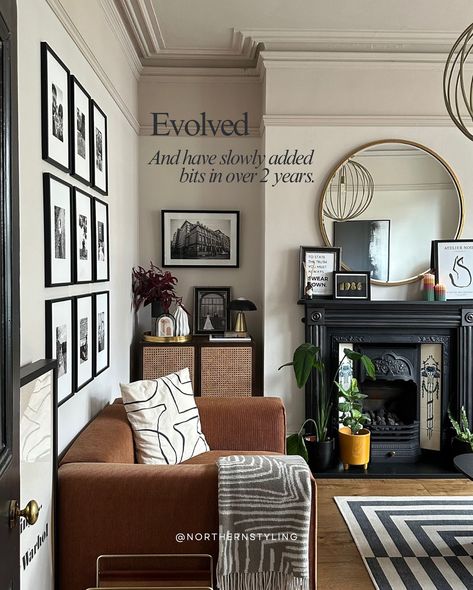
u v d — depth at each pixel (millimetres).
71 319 2211
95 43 2680
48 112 1897
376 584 2326
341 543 2678
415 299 3924
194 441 2619
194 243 4223
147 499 1815
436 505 3113
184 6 3291
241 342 3838
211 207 4242
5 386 966
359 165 3863
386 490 3348
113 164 3164
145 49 3852
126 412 2451
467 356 3793
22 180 1682
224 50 3918
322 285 3850
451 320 3787
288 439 3432
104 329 2848
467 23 3512
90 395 2602
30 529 1541
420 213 3887
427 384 3906
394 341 3838
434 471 3611
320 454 3615
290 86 3830
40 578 1631
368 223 3875
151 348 3791
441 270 3850
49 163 1945
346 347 3900
